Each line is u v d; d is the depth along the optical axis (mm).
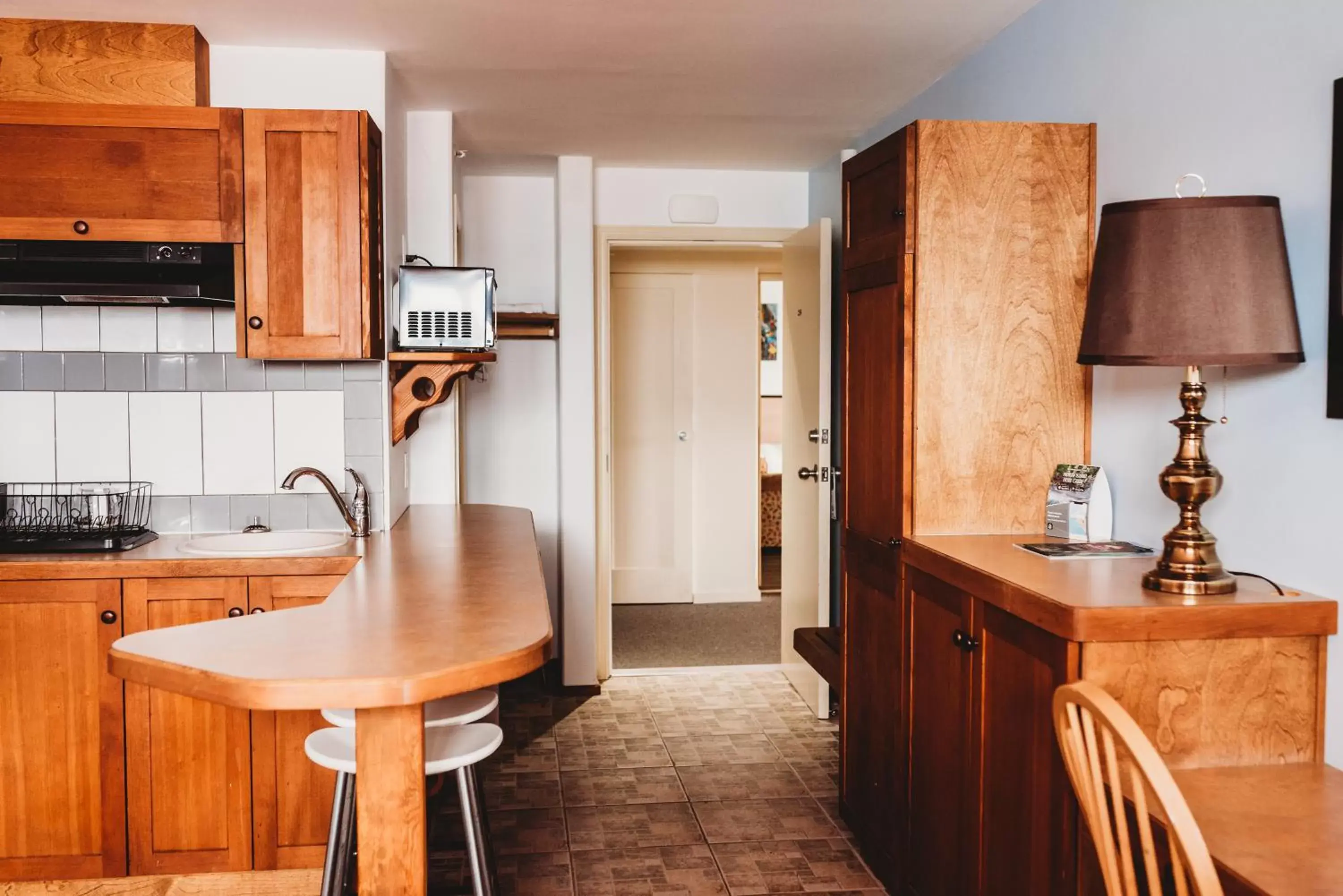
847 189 3125
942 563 2420
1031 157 2637
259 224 3010
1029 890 2057
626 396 6652
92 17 3002
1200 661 1888
